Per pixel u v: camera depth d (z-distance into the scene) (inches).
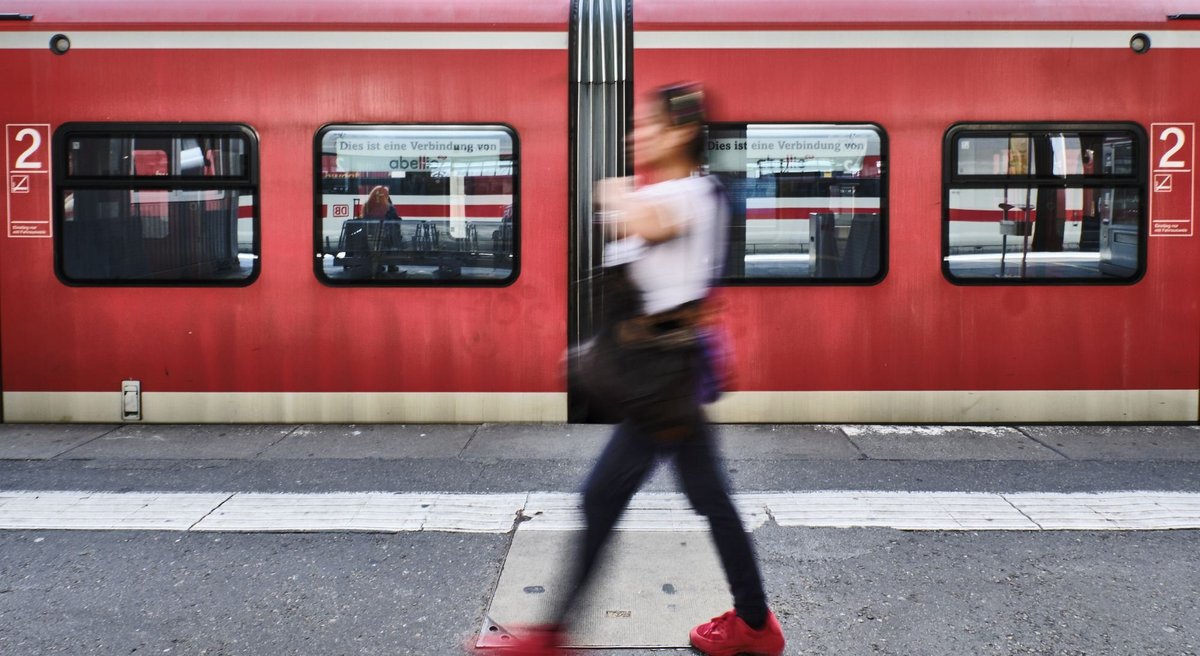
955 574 158.6
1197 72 256.2
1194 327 258.7
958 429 256.5
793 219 256.8
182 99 255.6
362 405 260.8
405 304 258.8
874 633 137.2
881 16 253.3
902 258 257.1
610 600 146.2
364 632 138.3
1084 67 255.0
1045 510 190.1
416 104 255.4
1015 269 258.1
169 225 258.8
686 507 189.0
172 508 193.3
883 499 197.3
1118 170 257.4
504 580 156.2
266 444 243.9
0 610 145.4
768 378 259.3
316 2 256.2
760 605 124.7
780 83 253.9
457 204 257.6
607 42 254.2
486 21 254.2
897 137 255.1
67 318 259.3
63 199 257.9
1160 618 141.5
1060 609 145.0
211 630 138.9
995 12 253.9
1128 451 235.5
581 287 256.5
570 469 220.8
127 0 256.8
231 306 259.1
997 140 256.1
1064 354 259.0
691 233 115.9
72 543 174.1
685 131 117.6
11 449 239.0
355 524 183.6
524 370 259.3
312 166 256.2
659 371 116.9
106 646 133.6
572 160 255.3
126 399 261.1
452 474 217.3
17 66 255.4
